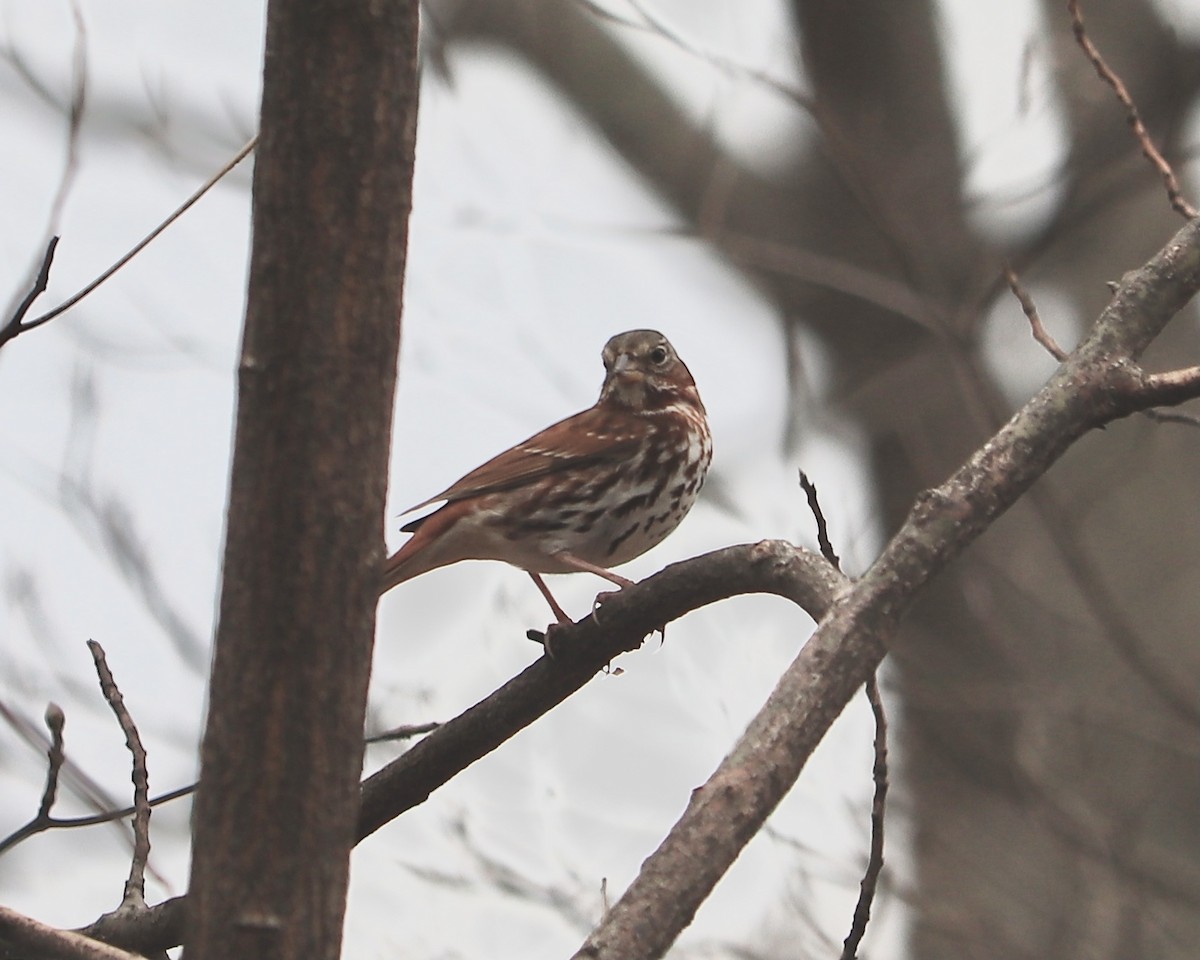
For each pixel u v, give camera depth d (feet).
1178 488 45.70
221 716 13.91
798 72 47.37
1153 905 41.96
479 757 23.45
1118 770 43.21
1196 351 46.42
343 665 13.99
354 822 14.11
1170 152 46.88
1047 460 17.75
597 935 13.85
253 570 13.94
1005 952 41.81
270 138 14.08
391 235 14.20
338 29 13.97
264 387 13.99
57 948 15.42
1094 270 48.29
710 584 21.65
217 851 13.78
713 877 14.19
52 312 19.36
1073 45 48.42
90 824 20.80
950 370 48.93
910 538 16.43
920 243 48.44
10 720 34.42
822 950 40.52
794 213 51.21
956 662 45.24
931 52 51.65
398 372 14.42
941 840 43.27
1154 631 44.16
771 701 15.28
